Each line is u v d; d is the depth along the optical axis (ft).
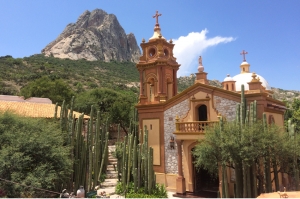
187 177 68.39
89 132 60.70
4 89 204.13
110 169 91.30
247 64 96.37
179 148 68.23
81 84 274.57
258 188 49.39
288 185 66.54
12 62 315.17
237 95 63.21
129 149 64.34
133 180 64.90
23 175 44.14
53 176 45.98
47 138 50.90
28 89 167.43
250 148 44.73
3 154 43.98
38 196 43.37
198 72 73.77
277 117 73.41
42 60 398.42
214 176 71.46
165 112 75.87
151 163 61.46
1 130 51.06
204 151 50.08
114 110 164.35
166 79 83.97
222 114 65.05
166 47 87.51
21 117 58.54
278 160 47.21
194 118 69.56
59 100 160.25
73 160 55.67
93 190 60.13
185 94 72.33
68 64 411.75
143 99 82.38
